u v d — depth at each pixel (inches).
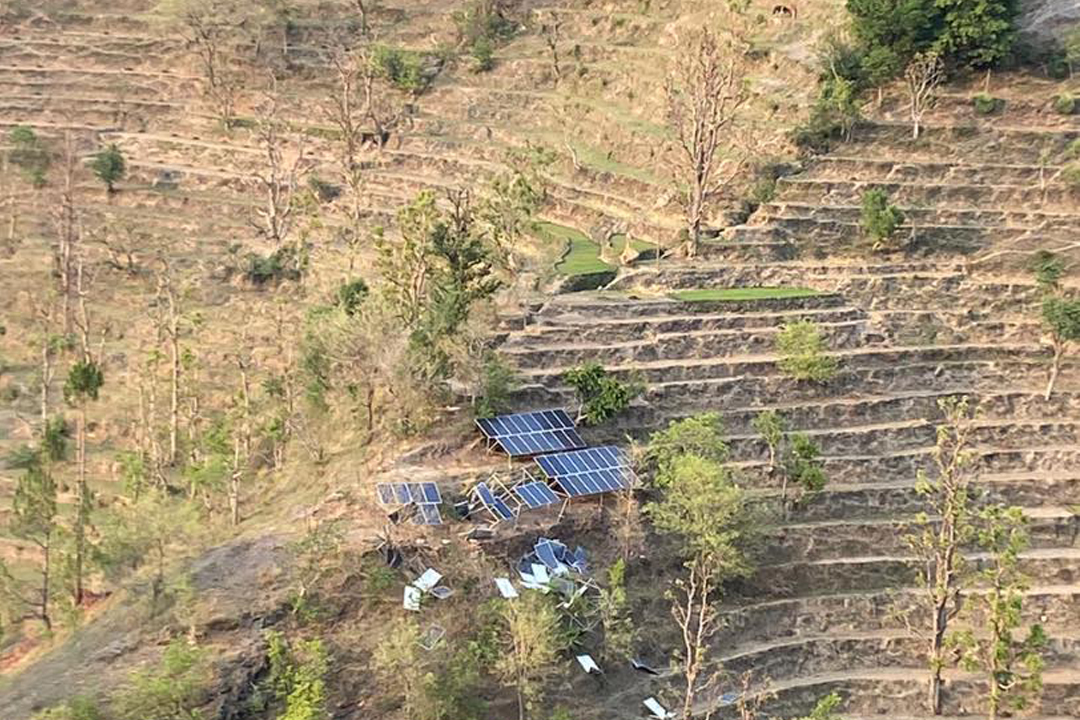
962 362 2733.8
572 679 2016.5
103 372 3149.6
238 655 1852.9
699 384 2549.2
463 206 2945.4
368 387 2361.0
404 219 2564.0
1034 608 2293.3
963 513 2124.8
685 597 2193.7
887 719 2127.2
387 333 2341.3
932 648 2129.7
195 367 3070.9
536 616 1914.4
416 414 2336.4
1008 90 3452.3
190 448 2706.7
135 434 2935.5
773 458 2432.3
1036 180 3208.7
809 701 2127.2
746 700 1998.0
